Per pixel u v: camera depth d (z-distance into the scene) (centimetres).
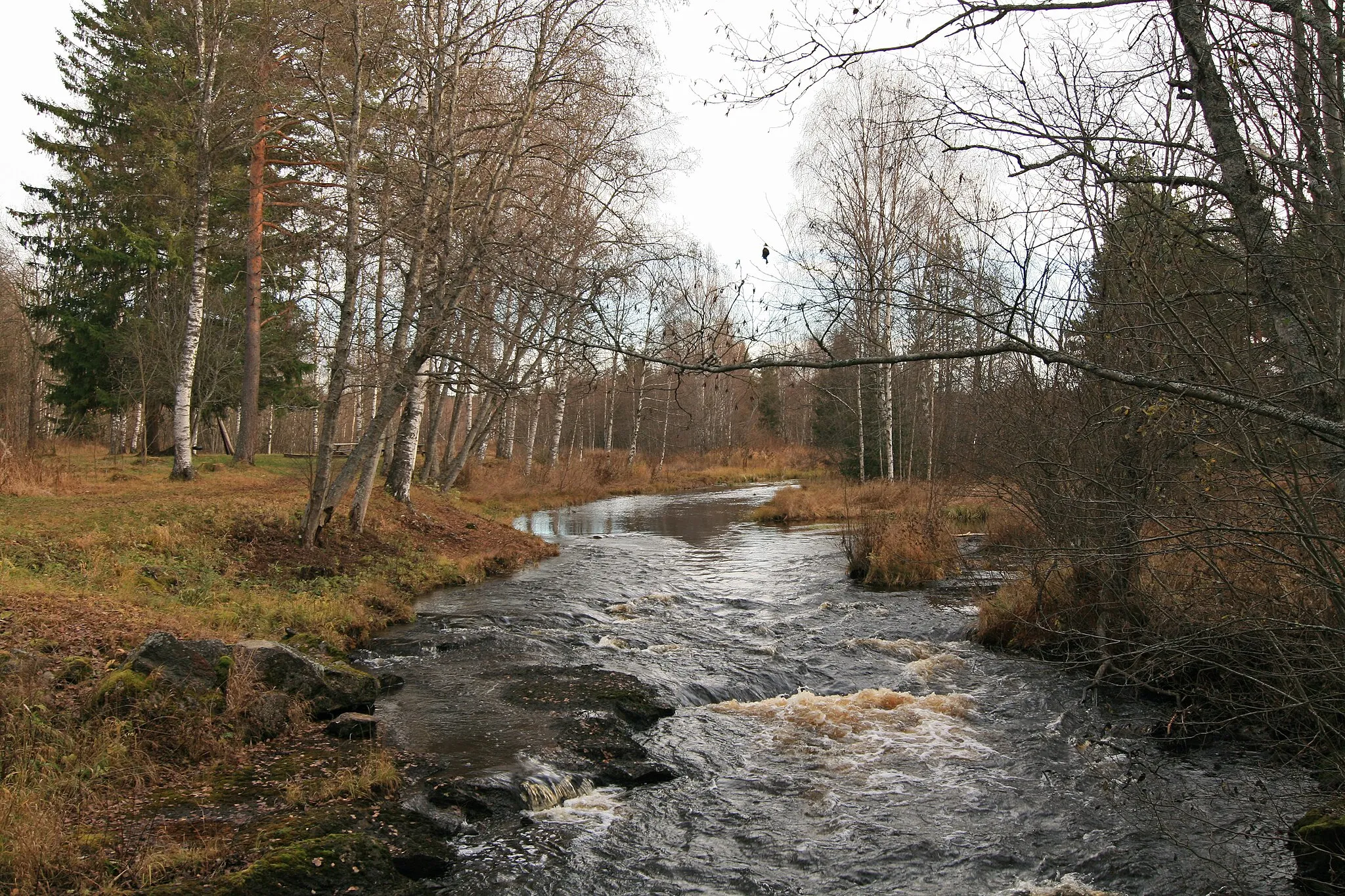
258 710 704
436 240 1403
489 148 1424
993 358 988
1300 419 357
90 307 2636
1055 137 418
